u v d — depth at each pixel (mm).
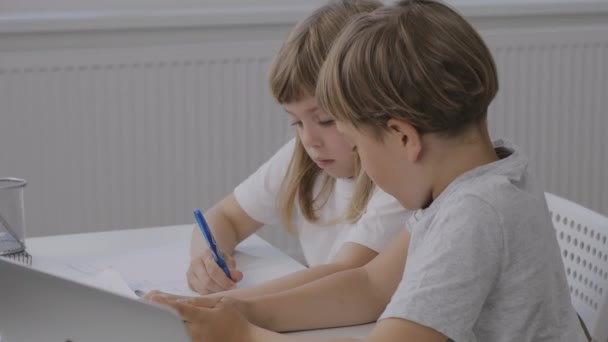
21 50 2715
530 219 993
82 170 2793
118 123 2785
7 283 919
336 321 1251
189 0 2906
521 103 3031
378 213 1440
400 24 983
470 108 984
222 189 2902
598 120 3086
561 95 3049
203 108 2834
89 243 1598
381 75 965
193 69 2801
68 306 860
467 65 972
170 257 1521
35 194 2779
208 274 1363
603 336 1380
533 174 1070
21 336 949
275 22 2830
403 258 1275
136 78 2770
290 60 1394
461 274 956
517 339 1006
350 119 1002
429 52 962
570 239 1526
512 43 2980
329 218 1650
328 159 1477
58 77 2719
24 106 2717
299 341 1098
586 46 3029
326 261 1665
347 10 1418
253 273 1475
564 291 1056
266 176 1687
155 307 774
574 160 3098
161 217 2879
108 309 817
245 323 1131
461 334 955
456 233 966
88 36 2752
